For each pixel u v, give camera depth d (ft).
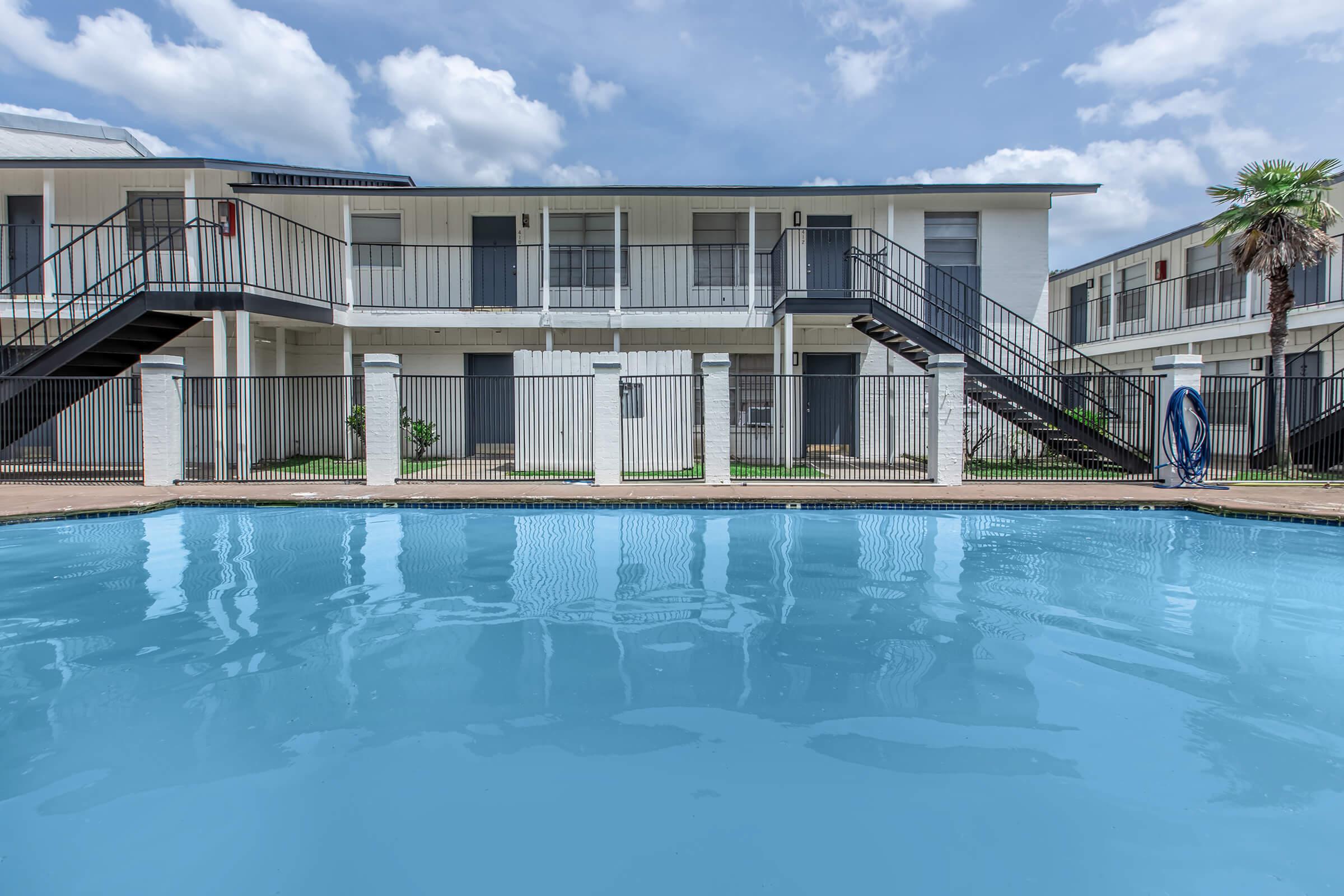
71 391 31.96
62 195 39.04
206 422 40.70
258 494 27.02
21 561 18.65
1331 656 11.85
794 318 39.27
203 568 17.93
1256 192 34.96
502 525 23.52
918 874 6.51
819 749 8.79
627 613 14.30
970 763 8.45
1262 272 34.58
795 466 38.17
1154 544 20.68
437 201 42.24
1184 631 13.17
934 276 41.42
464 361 43.93
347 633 13.07
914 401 42.39
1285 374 36.91
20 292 38.91
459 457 43.50
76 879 6.37
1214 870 6.52
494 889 6.30
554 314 39.73
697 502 26.08
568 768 8.34
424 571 17.74
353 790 7.86
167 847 6.84
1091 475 34.01
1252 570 17.65
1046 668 11.38
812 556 19.34
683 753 8.71
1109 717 9.62
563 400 35.70
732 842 7.00
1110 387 43.57
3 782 7.93
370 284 42.27
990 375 33.01
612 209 42.01
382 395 30.50
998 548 20.24
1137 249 50.16
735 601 15.14
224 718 9.55
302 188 37.86
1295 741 8.92
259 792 7.80
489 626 13.55
